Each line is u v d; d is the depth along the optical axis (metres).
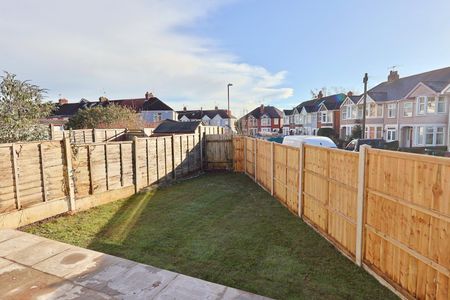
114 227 5.76
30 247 4.42
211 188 9.60
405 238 3.20
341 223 4.57
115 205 7.46
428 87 22.47
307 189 5.93
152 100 43.94
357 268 4.02
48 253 4.20
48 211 6.23
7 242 4.61
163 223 6.00
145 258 4.35
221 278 3.75
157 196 8.46
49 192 6.25
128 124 21.52
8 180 5.47
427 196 2.88
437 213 2.74
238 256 4.41
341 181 4.55
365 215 3.95
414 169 3.04
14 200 5.59
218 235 5.30
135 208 7.18
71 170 6.68
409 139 25.08
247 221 6.11
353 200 4.22
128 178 8.47
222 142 13.88
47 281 3.43
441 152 16.80
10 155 5.49
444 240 2.69
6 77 7.68
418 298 3.04
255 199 8.05
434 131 22.61
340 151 4.56
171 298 3.08
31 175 5.88
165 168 10.45
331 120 36.75
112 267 3.77
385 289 3.48
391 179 3.41
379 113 27.61
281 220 6.17
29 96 7.95
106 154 7.67
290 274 3.85
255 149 10.66
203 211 6.88
